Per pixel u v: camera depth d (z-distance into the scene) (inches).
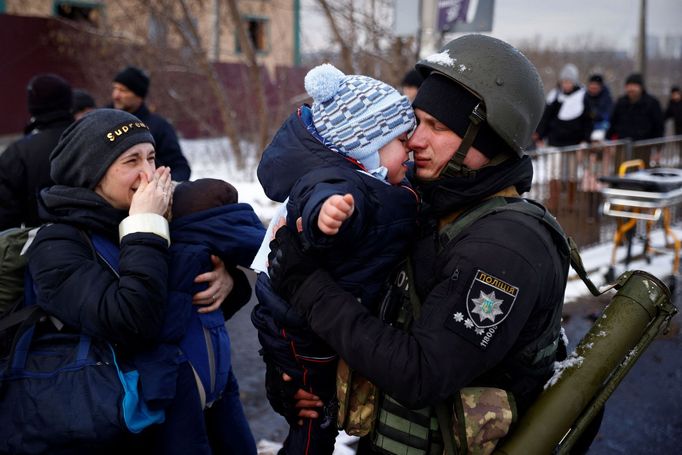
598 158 268.5
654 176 230.5
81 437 61.9
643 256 259.0
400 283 61.7
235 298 78.0
